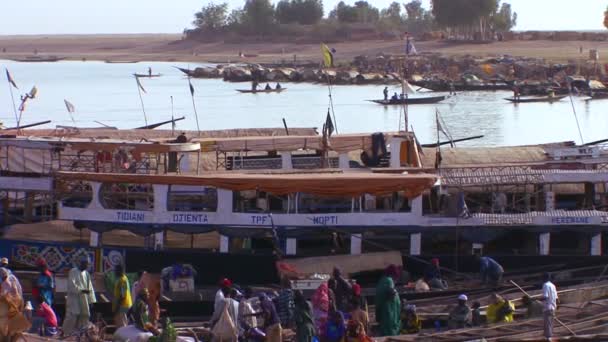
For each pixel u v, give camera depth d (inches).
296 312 1016.9
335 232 1337.4
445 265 1352.1
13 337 911.7
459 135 3230.8
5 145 1472.7
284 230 1333.7
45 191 1425.9
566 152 1646.2
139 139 1706.4
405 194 1316.4
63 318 1202.6
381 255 1309.1
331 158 1614.2
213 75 6811.0
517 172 1393.9
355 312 1083.3
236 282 1334.9
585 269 1339.8
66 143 1456.7
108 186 1384.1
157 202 1344.7
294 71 6245.1
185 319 1214.9
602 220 1357.0
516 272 1352.1
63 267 1366.9
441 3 7815.0
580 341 1073.5
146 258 1343.5
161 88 5753.0
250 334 1023.0
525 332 1092.5
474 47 7500.0
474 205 1411.2
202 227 1342.3
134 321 1032.2
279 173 1424.7
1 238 1393.9
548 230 1355.8
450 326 1139.3
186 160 1475.1
